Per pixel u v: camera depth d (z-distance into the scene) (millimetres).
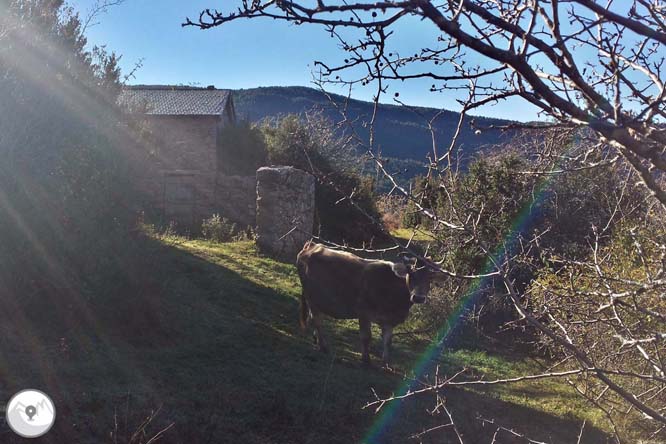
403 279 9664
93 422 5844
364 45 2457
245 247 17016
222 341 9430
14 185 8281
